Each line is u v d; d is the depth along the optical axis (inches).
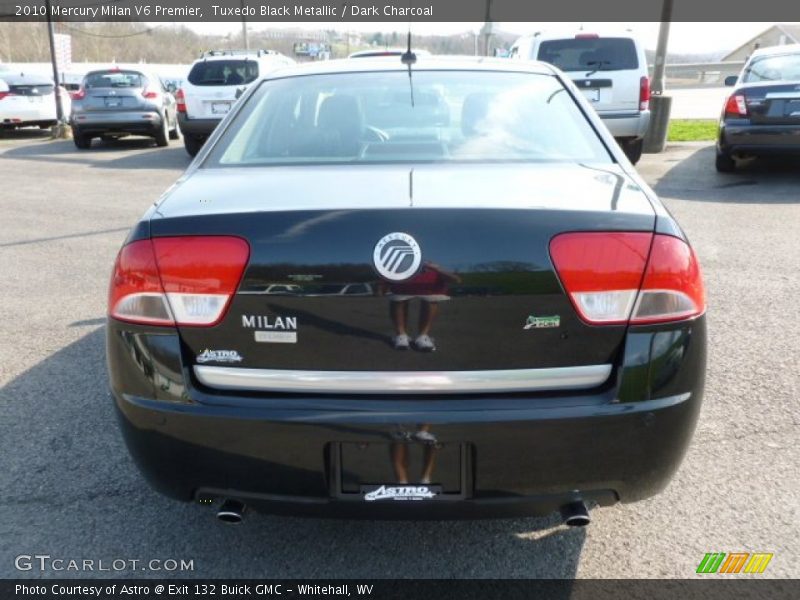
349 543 101.0
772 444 122.8
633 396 78.4
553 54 413.4
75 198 356.8
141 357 81.4
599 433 78.0
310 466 79.3
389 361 77.7
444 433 76.9
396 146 107.1
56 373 155.0
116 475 117.0
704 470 115.7
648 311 78.4
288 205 80.9
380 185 88.3
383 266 76.1
